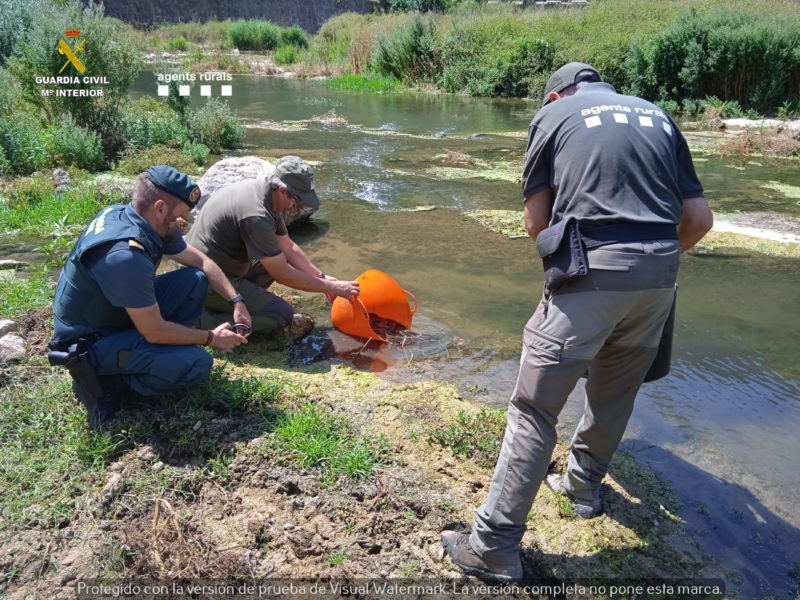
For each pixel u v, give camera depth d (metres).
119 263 2.76
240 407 3.14
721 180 8.60
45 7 9.17
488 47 18.97
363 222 6.55
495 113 14.73
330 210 6.94
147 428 2.94
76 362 2.84
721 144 10.71
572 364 2.23
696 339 4.26
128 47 9.30
